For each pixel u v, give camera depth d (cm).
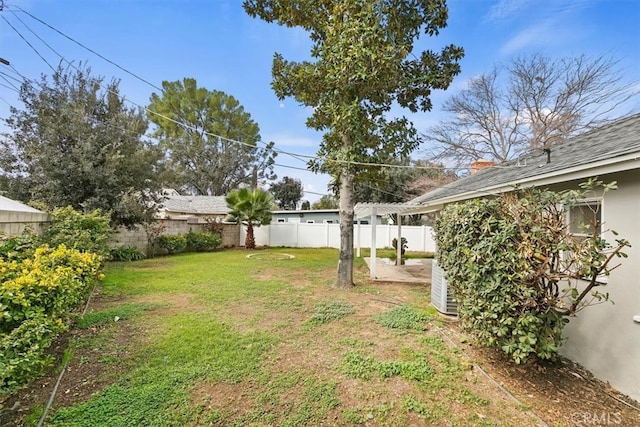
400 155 748
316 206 3688
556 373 351
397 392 300
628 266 318
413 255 1519
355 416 264
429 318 516
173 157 2856
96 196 1050
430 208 957
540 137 1548
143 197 1218
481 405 284
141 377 313
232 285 730
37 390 289
